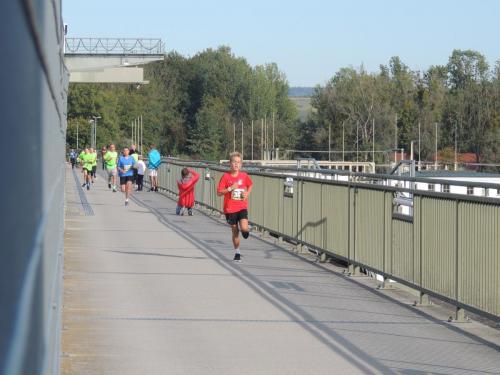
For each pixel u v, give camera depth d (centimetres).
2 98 165
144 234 2631
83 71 3491
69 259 1973
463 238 1226
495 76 13150
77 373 927
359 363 1000
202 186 3875
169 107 19375
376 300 1474
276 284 1638
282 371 956
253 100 18612
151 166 5312
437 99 14200
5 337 161
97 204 4038
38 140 246
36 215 230
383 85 14588
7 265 166
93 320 1239
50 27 341
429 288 1368
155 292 1510
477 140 12938
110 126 15438
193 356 1023
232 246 2334
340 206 1864
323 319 1284
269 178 2555
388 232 1570
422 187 2669
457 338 1159
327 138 14400
